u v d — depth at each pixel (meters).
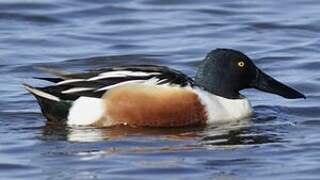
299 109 17.67
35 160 14.91
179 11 24.14
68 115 16.45
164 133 16.19
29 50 21.27
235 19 23.55
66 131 16.22
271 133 16.33
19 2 24.12
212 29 22.86
